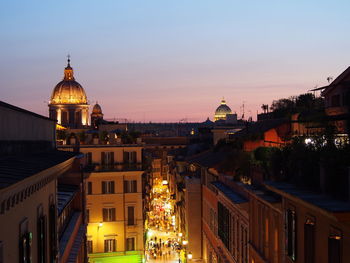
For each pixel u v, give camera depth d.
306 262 14.27
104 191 49.72
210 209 43.22
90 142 52.72
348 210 10.62
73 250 22.95
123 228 49.75
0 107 11.66
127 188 50.28
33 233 12.46
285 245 17.39
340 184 12.68
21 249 10.73
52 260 15.80
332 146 13.73
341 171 12.60
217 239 38.16
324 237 12.98
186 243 51.00
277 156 17.98
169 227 85.19
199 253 49.94
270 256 20.36
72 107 153.88
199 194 50.31
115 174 49.75
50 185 15.79
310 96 42.31
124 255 49.62
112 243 49.59
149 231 76.00
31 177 9.86
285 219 17.33
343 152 12.91
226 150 43.44
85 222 32.09
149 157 93.38
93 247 49.16
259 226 22.97
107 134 53.06
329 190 13.18
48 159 14.85
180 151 96.06
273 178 18.27
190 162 54.75
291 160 16.27
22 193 10.27
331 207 11.07
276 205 18.56
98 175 49.41
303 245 15.02
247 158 29.94
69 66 159.75
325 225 12.90
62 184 30.08
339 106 24.05
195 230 50.16
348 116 16.17
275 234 19.55
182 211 60.50
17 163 11.52
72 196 25.52
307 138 16.67
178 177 75.12
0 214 8.86
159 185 135.12
